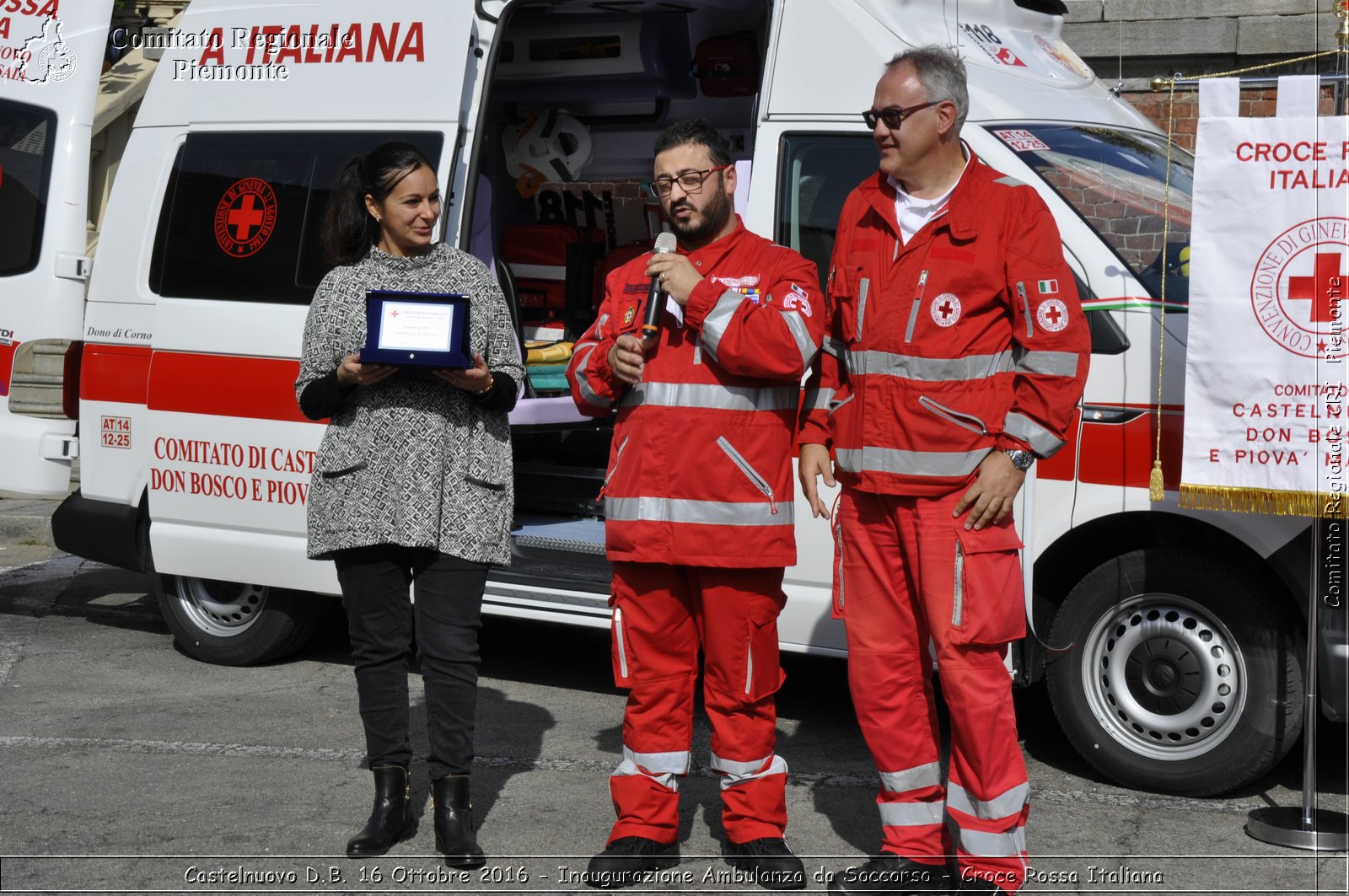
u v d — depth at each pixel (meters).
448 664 4.02
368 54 5.71
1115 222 4.68
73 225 6.18
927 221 3.67
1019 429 3.54
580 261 7.07
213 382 5.86
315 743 5.04
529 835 4.21
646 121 7.00
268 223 5.81
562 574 5.55
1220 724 4.49
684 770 3.98
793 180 5.07
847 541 3.84
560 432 6.47
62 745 4.96
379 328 3.86
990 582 3.59
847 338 3.77
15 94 6.25
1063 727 4.71
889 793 3.85
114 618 6.96
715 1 6.46
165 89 6.19
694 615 3.95
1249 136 4.07
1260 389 4.10
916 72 3.58
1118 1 8.65
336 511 4.00
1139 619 4.59
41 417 6.23
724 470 3.76
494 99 7.17
